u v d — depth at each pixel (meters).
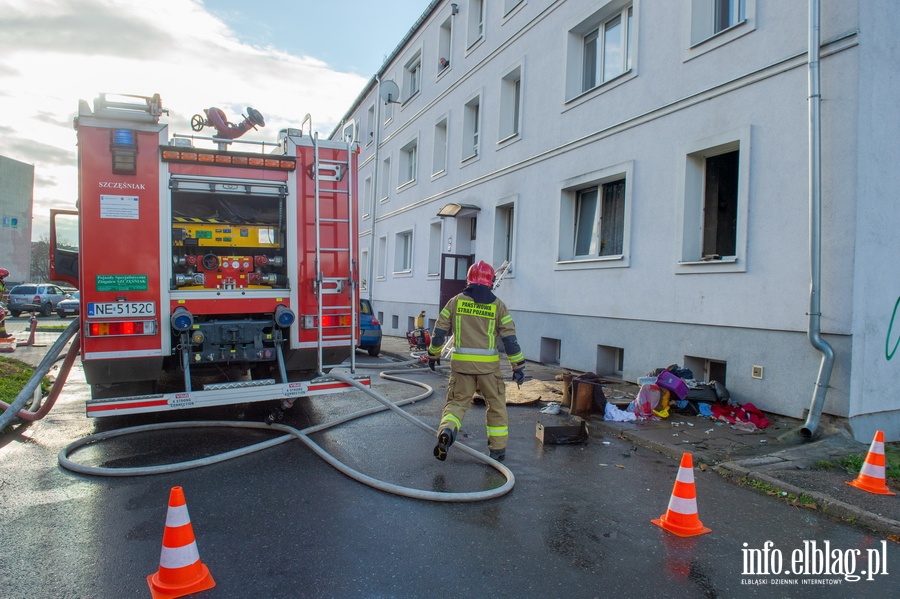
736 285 7.49
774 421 6.82
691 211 8.42
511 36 13.48
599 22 10.98
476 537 3.74
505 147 13.64
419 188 19.27
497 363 5.19
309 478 4.79
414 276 19.53
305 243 6.14
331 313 6.22
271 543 3.59
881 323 6.48
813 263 6.31
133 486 4.56
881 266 6.44
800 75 6.79
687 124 8.38
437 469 5.11
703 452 5.69
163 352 5.55
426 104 18.81
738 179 7.53
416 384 9.43
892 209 6.53
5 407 6.33
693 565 3.45
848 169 6.23
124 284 5.41
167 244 5.57
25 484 4.56
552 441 6.12
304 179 6.16
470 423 6.92
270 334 5.99
